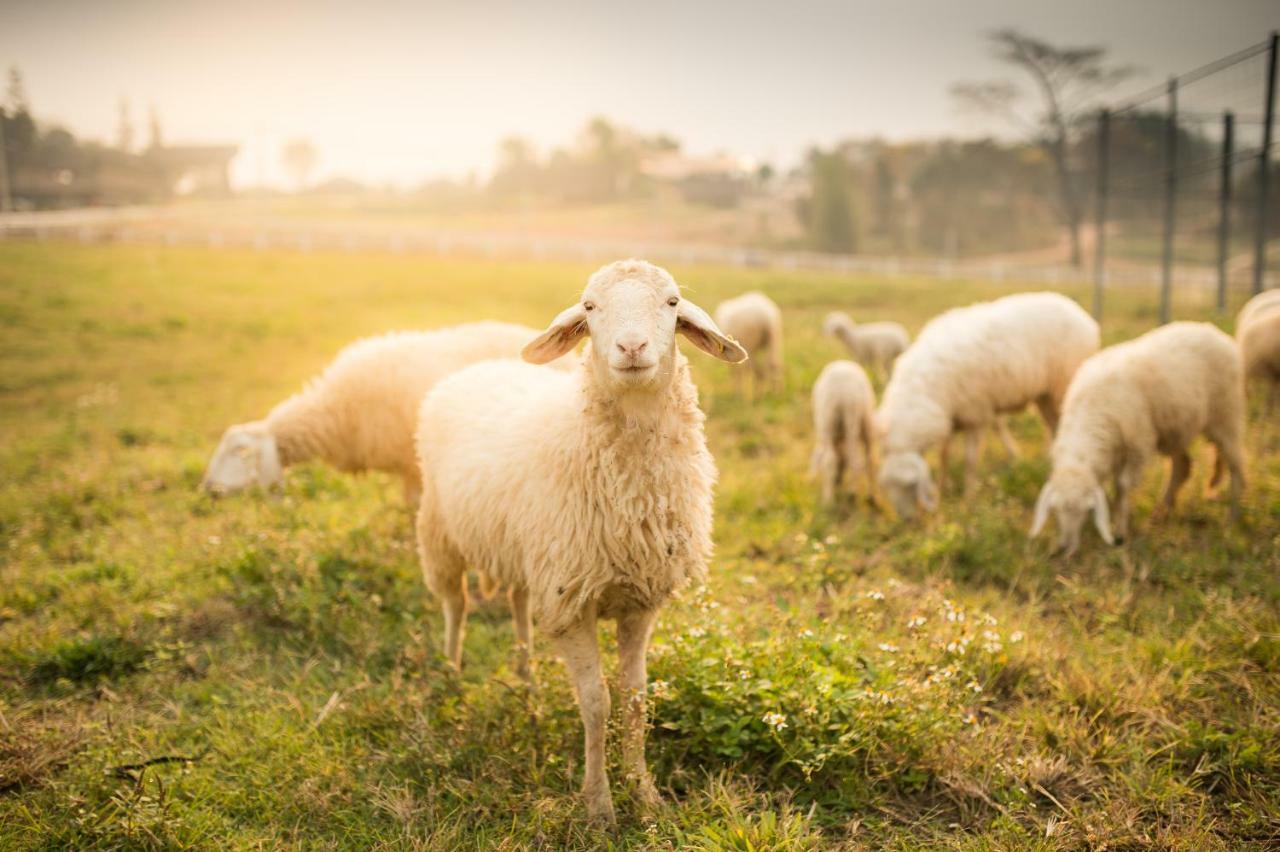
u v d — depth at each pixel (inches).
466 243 1497.3
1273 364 350.9
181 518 269.1
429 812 134.3
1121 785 137.0
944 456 302.0
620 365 118.4
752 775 139.9
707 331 130.4
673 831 126.8
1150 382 240.7
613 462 131.2
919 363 294.8
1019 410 312.0
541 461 141.5
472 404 170.4
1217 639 175.8
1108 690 157.6
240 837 130.7
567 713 154.6
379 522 253.6
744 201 3631.9
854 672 153.0
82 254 1159.6
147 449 362.6
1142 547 230.5
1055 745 148.9
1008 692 166.6
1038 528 233.0
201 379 515.2
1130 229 1841.8
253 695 173.2
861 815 133.7
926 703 145.5
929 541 233.1
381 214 3016.7
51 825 131.2
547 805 131.3
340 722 159.6
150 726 164.7
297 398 265.1
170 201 3100.4
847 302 917.2
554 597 135.3
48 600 218.4
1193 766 142.3
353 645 189.8
